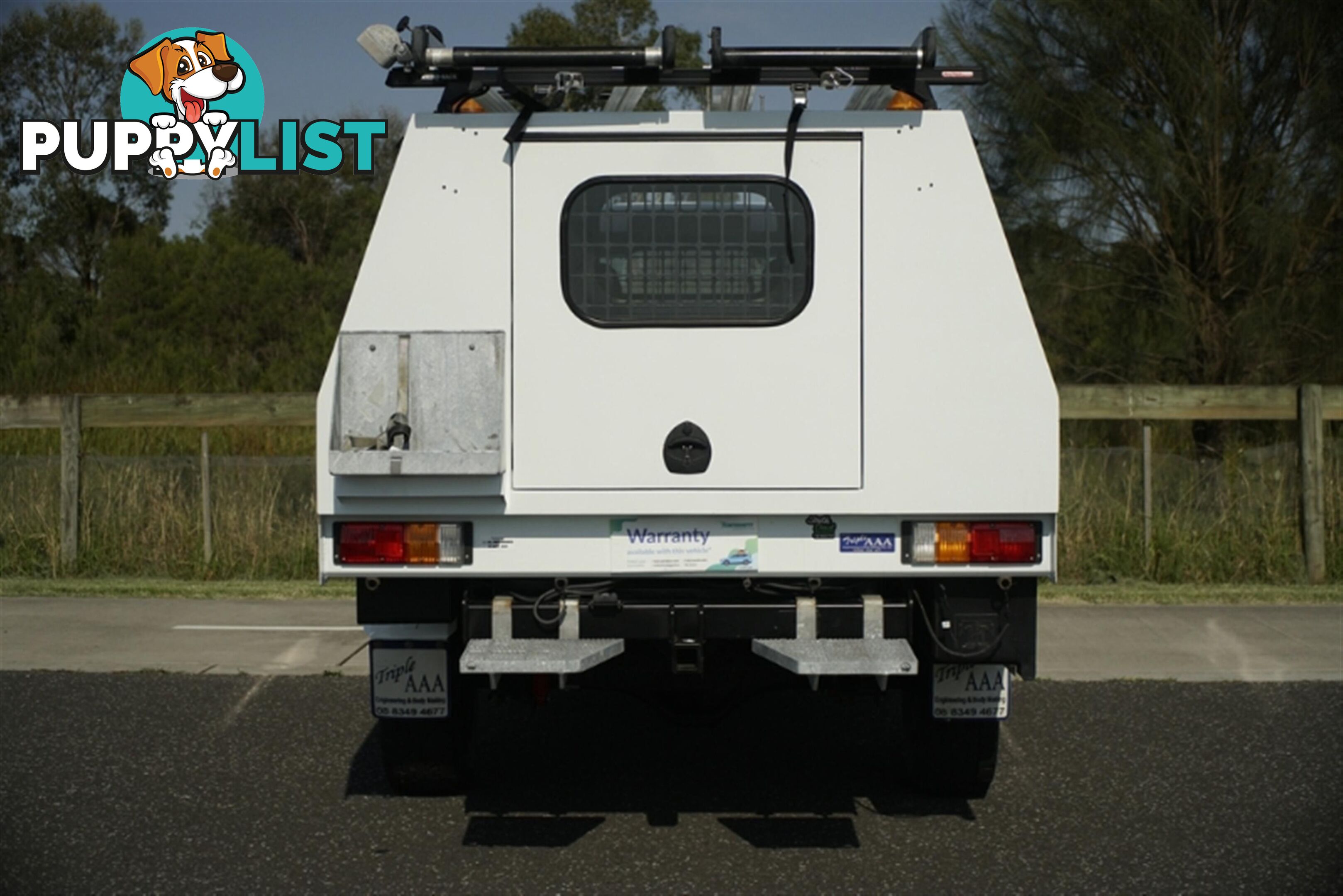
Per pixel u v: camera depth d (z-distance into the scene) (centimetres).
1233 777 613
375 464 477
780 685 544
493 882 485
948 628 495
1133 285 1485
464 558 489
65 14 3525
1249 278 1448
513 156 492
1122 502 1171
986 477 489
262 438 1406
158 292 2453
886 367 490
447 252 491
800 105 487
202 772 618
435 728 555
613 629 497
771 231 492
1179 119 1447
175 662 841
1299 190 1398
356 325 491
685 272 492
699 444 490
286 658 851
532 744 671
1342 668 828
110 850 515
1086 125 1439
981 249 490
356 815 558
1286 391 1130
